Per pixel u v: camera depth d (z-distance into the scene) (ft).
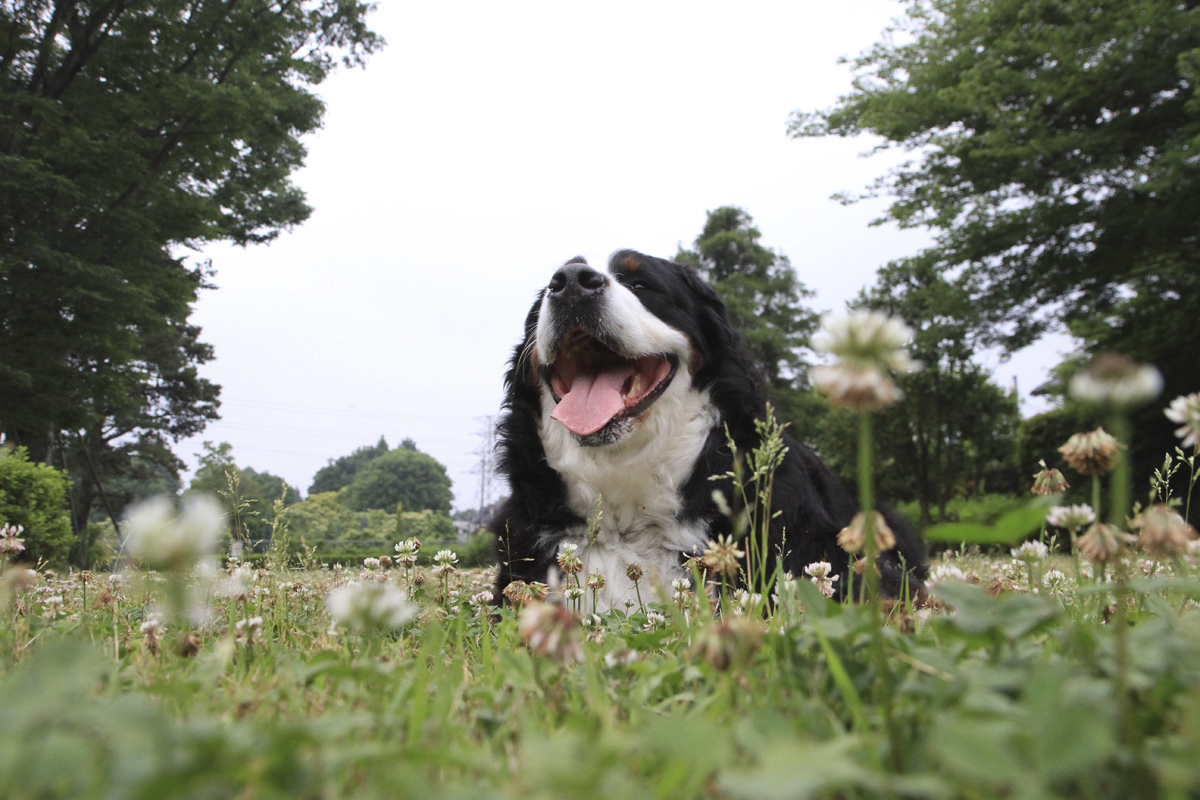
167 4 50.06
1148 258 46.44
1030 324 52.60
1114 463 3.98
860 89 52.47
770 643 4.61
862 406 3.10
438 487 269.64
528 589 8.62
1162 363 47.19
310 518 95.50
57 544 30.96
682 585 8.09
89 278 44.57
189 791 2.38
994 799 2.59
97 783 2.57
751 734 2.94
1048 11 45.16
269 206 67.87
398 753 2.78
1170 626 4.52
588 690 4.34
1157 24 40.40
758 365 13.23
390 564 10.72
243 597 7.50
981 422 65.00
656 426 11.46
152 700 4.67
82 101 48.32
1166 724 3.34
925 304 57.11
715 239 128.77
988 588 8.44
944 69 47.47
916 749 3.18
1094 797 2.61
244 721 4.06
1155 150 42.11
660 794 2.64
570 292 11.28
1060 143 42.57
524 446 12.31
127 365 52.65
